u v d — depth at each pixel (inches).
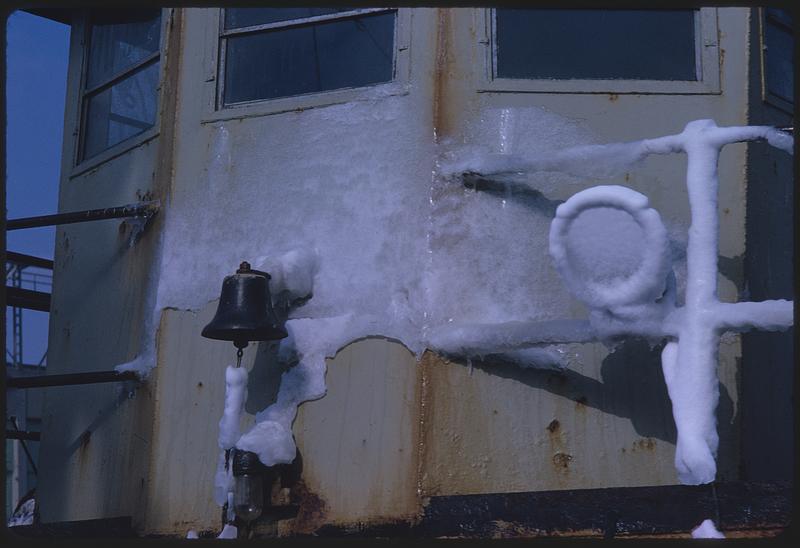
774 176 228.5
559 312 216.1
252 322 210.7
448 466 209.9
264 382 228.2
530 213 220.8
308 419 221.1
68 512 282.5
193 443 236.4
